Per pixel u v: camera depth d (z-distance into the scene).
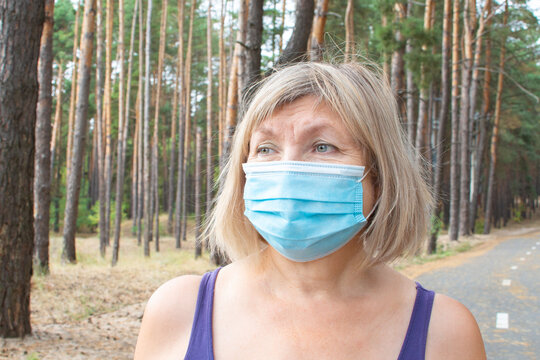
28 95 6.05
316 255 1.03
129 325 7.69
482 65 28.95
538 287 10.02
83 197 43.66
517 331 6.53
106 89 26.20
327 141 1.05
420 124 18.64
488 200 35.28
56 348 5.87
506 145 40.00
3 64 5.91
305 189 1.01
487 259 16.25
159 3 31.75
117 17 33.00
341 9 24.44
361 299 1.05
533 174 59.34
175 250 28.77
